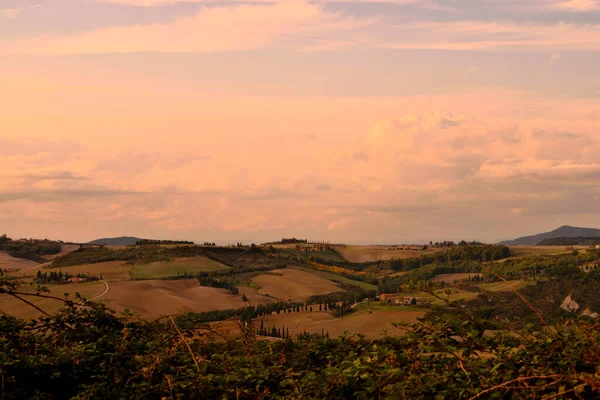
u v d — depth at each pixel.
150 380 5.91
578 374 4.21
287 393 5.48
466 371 4.76
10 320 7.03
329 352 6.00
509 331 4.98
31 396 6.11
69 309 7.21
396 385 4.68
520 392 4.40
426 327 5.12
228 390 5.59
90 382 6.39
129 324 7.11
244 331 6.85
